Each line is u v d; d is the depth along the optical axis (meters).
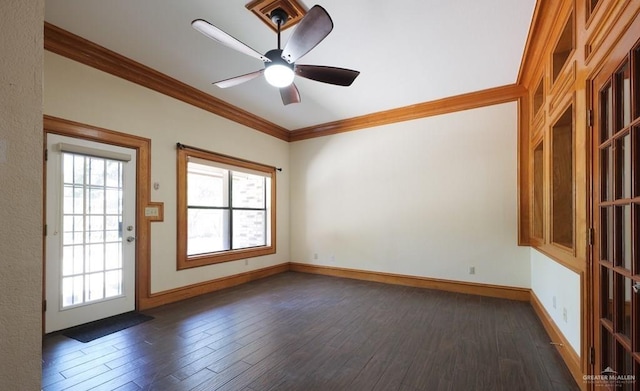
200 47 2.90
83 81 2.89
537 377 1.99
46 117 2.65
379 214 4.71
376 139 4.78
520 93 3.71
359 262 4.88
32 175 0.73
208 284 4.06
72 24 2.54
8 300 0.69
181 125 3.79
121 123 3.18
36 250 0.74
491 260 3.88
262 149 5.09
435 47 2.87
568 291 2.16
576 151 1.96
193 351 2.36
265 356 2.28
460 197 4.09
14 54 0.71
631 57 1.33
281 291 4.12
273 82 2.52
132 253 3.27
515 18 2.45
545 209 2.77
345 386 1.90
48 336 2.61
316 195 5.38
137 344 2.47
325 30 1.97
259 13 2.40
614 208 1.54
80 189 2.89
